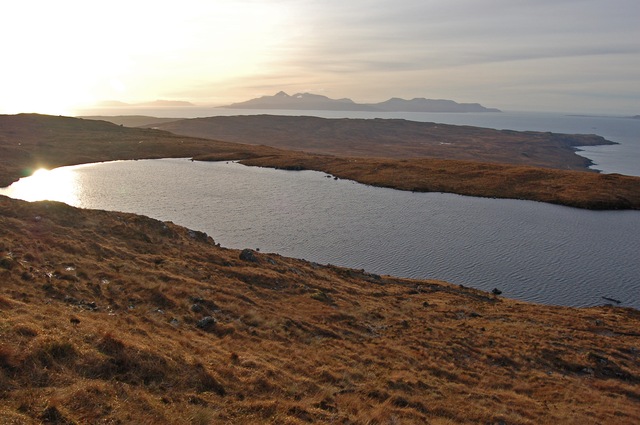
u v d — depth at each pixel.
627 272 49.41
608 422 18.45
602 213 76.94
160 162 127.44
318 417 14.18
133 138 165.88
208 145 160.38
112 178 98.44
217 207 74.81
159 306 23.80
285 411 13.95
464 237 61.56
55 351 12.84
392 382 19.44
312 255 53.22
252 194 86.75
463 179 102.81
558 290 44.81
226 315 25.02
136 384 13.09
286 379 17.22
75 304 20.47
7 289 19.45
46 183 89.31
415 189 95.31
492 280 47.25
